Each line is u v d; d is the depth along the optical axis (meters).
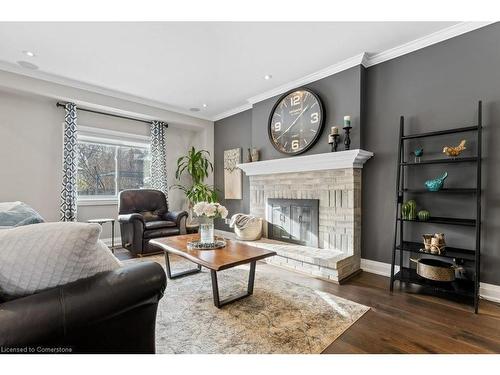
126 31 2.36
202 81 3.49
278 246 3.21
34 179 3.55
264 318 1.82
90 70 3.16
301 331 1.66
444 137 2.39
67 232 0.88
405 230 2.63
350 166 2.80
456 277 2.27
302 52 2.73
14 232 0.86
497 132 2.11
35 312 0.72
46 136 3.64
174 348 1.47
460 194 2.29
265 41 2.53
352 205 2.81
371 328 1.69
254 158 3.98
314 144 3.26
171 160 5.12
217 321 1.78
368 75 2.93
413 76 2.58
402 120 2.48
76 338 0.82
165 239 2.72
